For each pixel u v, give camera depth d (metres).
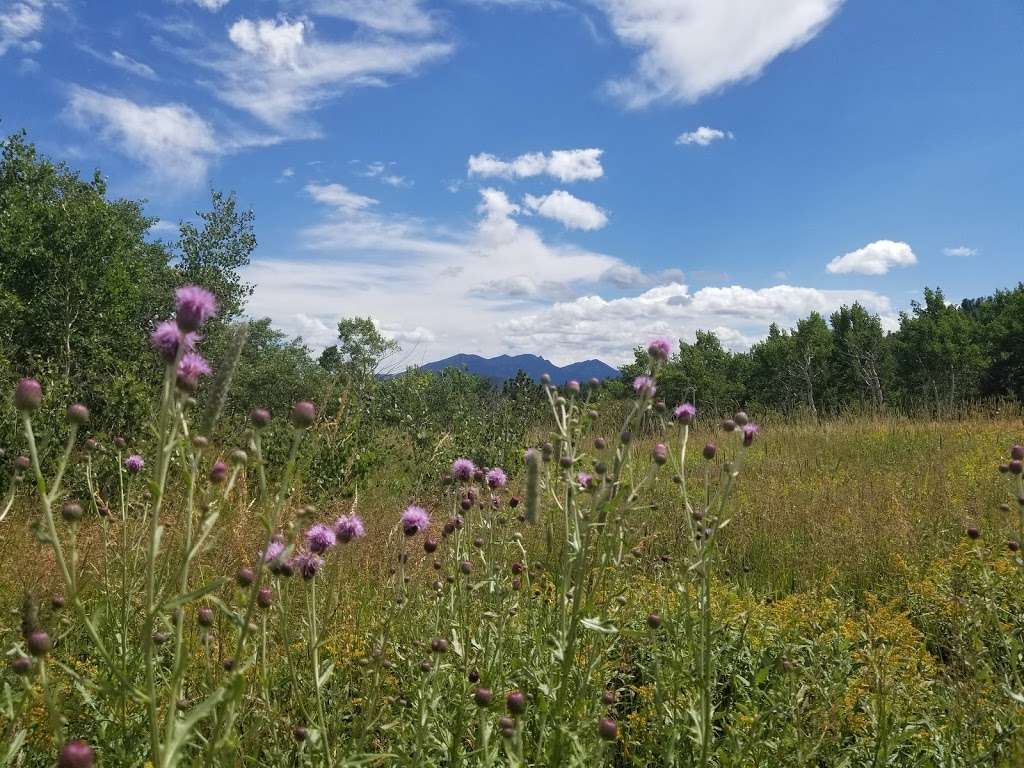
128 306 20.31
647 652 3.61
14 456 7.53
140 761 2.41
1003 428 13.55
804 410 18.31
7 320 16.64
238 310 21.70
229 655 2.99
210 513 2.06
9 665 2.49
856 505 7.80
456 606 3.51
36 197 24.28
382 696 3.04
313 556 2.57
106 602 3.00
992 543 5.62
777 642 3.76
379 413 11.31
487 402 12.48
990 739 2.94
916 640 4.11
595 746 2.60
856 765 3.03
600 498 2.71
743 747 2.80
